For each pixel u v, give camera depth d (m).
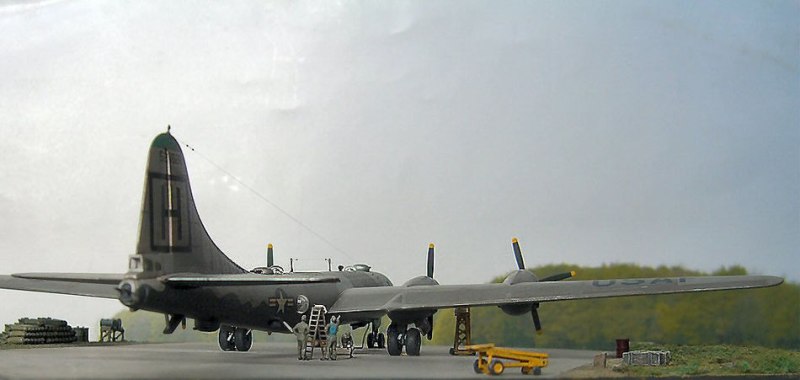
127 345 20.19
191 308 13.38
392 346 16.45
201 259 13.69
